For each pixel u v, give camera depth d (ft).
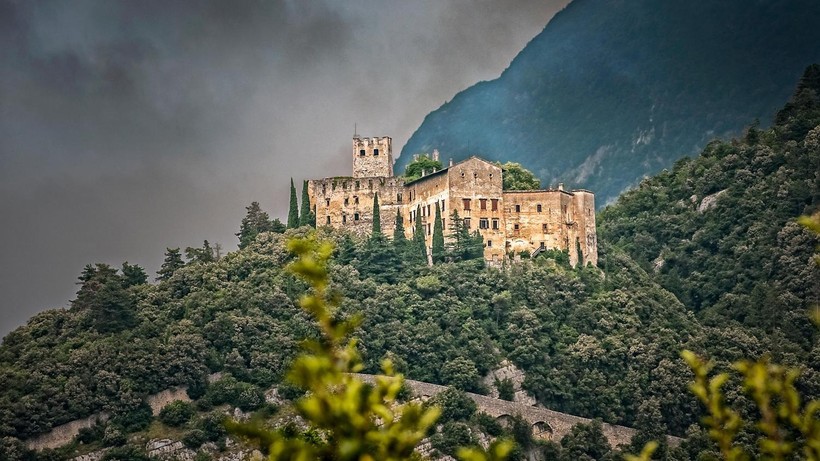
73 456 627.87
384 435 87.45
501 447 95.91
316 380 88.69
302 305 94.94
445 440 619.26
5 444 622.95
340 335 92.12
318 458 87.66
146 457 625.82
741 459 100.37
